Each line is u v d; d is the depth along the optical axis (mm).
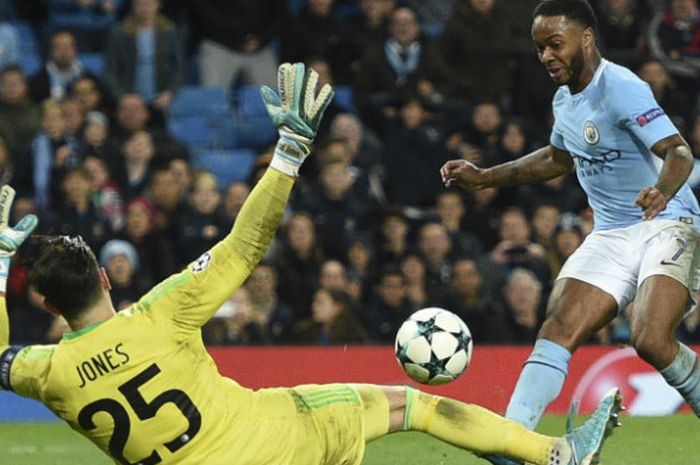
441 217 36594
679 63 41125
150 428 14656
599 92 18031
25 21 45000
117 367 14617
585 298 18250
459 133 38625
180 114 42281
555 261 35188
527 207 37156
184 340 14766
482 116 38250
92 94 39312
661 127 17562
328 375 29828
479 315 33250
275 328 33000
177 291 14789
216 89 42625
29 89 39656
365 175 36938
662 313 17656
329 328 32812
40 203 37281
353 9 46094
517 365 29266
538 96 40219
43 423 28859
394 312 33188
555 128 19266
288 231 34906
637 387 29391
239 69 42719
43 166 37656
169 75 41781
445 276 34531
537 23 18125
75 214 35000
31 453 24609
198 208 35438
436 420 15992
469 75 40375
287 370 29828
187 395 14711
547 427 26250
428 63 40062
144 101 38500
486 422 16078
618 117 17891
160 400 14633
